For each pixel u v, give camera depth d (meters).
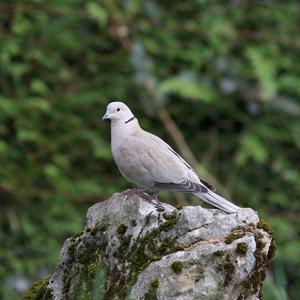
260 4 13.97
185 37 13.65
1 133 12.98
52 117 13.09
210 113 13.65
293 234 13.30
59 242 12.92
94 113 13.37
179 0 13.77
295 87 13.38
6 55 12.90
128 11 13.27
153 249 6.52
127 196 6.90
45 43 13.30
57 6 13.34
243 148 13.05
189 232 6.46
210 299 6.20
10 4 13.27
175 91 12.99
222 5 13.92
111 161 13.38
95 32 13.57
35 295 7.09
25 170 13.08
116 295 6.53
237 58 13.80
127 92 13.42
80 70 13.58
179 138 13.10
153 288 6.25
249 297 6.34
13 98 13.15
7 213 12.94
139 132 8.48
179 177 7.95
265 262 6.41
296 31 14.02
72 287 6.90
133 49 13.12
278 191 13.67
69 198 12.95
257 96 13.41
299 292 13.14
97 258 6.86
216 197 7.62
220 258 6.19
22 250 12.77
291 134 13.47
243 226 6.45
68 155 13.16
